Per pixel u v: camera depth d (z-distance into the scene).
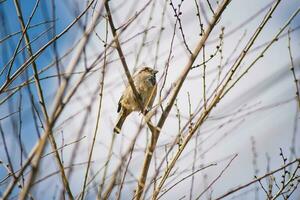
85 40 5.67
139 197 7.81
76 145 6.18
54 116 5.32
